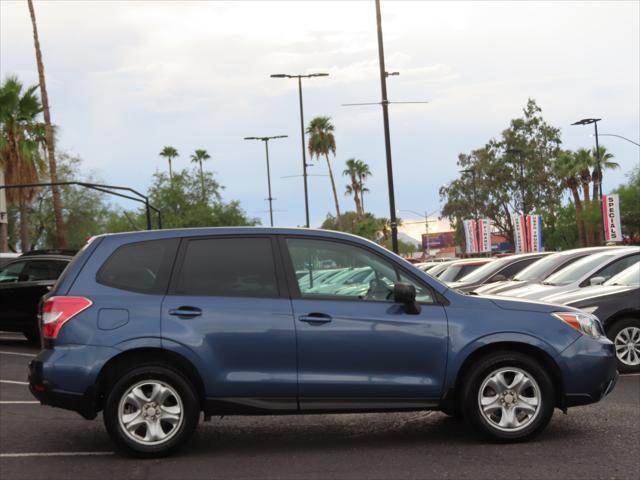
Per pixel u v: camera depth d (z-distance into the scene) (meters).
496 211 72.75
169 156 94.31
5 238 40.19
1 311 15.73
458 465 6.08
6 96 35.94
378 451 6.62
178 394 6.42
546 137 71.75
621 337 10.90
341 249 6.82
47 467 6.27
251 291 6.62
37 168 38.88
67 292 6.53
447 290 6.82
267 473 5.99
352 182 90.94
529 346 6.75
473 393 6.64
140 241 6.73
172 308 6.49
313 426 7.76
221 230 6.81
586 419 7.68
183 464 6.30
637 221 59.88
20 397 9.72
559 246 70.69
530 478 5.66
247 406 6.48
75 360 6.35
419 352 6.59
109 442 7.16
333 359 6.54
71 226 55.66
